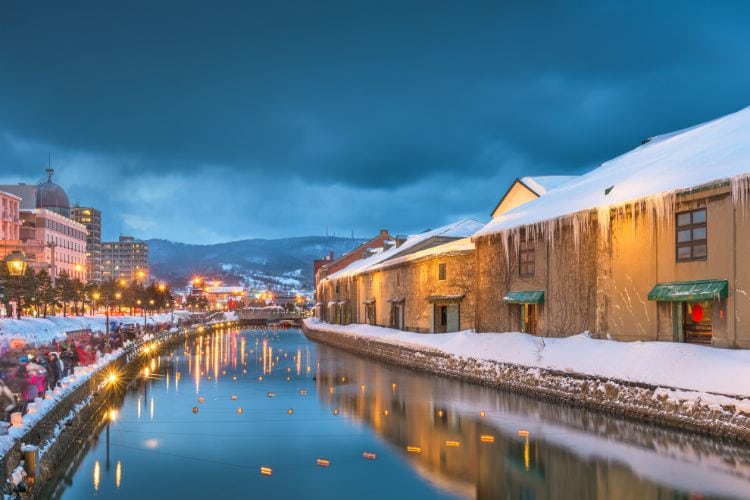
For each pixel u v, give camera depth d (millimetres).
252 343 77688
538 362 28016
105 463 18109
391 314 57750
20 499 13039
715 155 24391
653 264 24906
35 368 21016
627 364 23141
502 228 35156
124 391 32750
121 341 43781
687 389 19766
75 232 135625
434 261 47781
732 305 21625
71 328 63000
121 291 100375
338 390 32312
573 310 29562
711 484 15172
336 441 20625
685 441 19047
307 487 15758
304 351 62281
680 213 23938
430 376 37438
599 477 16016
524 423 22406
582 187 33906
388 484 15953
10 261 26938
